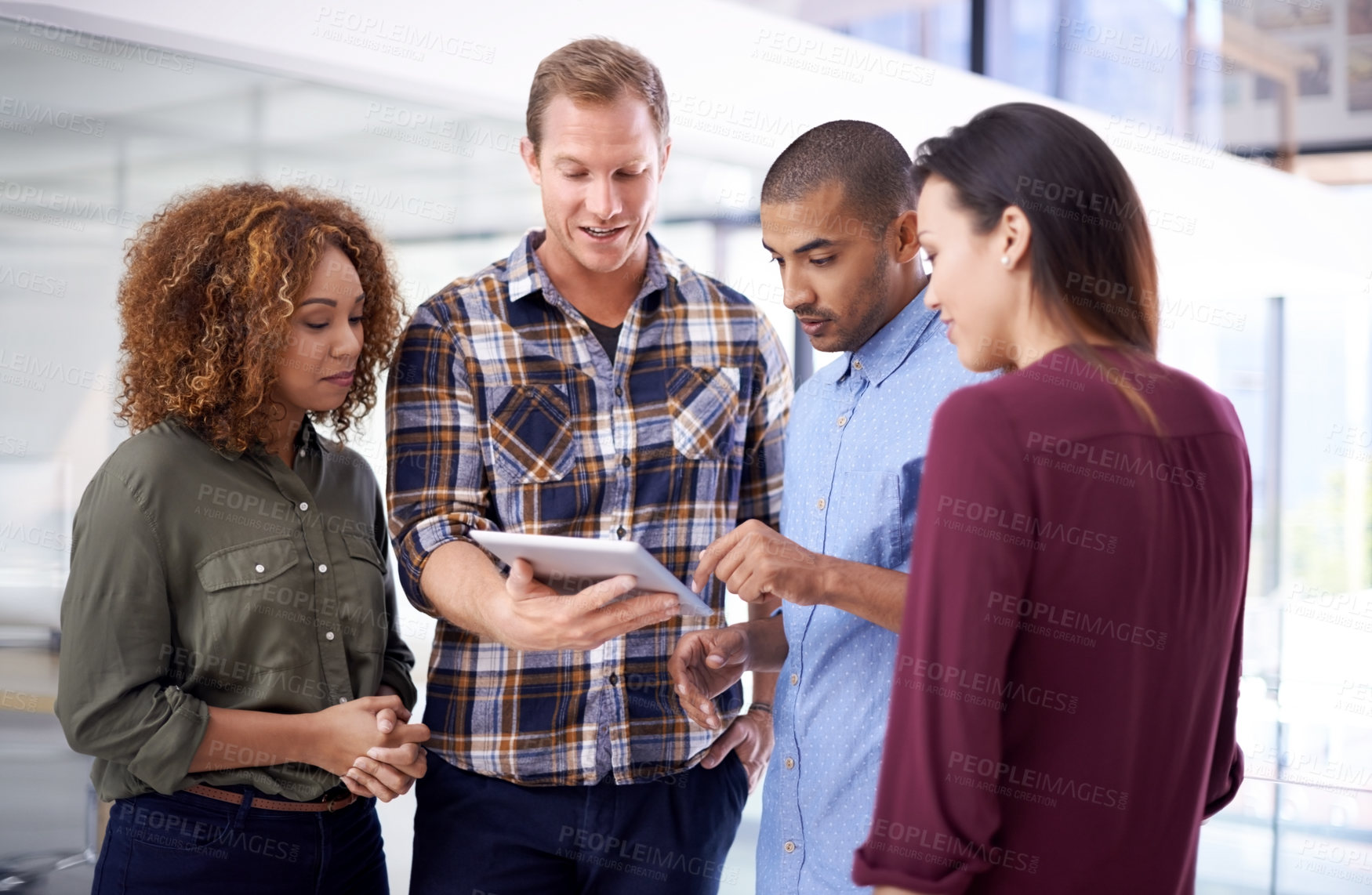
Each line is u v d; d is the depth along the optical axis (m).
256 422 1.52
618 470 1.74
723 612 1.83
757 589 1.37
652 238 1.84
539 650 1.50
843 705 1.45
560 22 3.04
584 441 1.73
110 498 1.45
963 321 1.03
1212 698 0.98
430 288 3.10
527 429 1.71
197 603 1.49
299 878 1.51
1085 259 0.97
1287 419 7.72
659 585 1.31
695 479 1.79
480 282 1.76
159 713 1.41
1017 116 1.00
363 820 1.62
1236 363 7.62
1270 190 5.84
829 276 1.46
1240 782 1.14
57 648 2.58
